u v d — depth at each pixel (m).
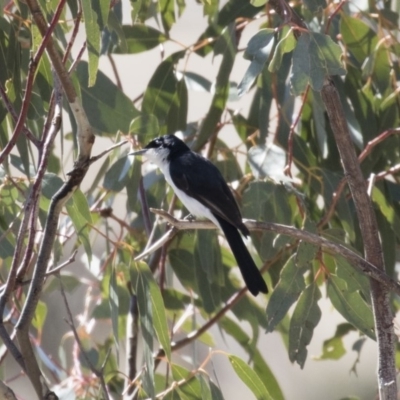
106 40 10.77
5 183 8.88
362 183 8.04
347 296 9.03
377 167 10.89
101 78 9.63
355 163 8.02
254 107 11.09
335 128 7.98
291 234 7.98
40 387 6.84
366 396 17.75
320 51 7.27
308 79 7.23
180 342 10.54
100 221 12.22
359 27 10.91
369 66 10.51
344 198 9.93
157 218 9.97
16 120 6.75
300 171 10.46
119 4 10.48
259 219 9.34
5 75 8.92
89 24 6.67
